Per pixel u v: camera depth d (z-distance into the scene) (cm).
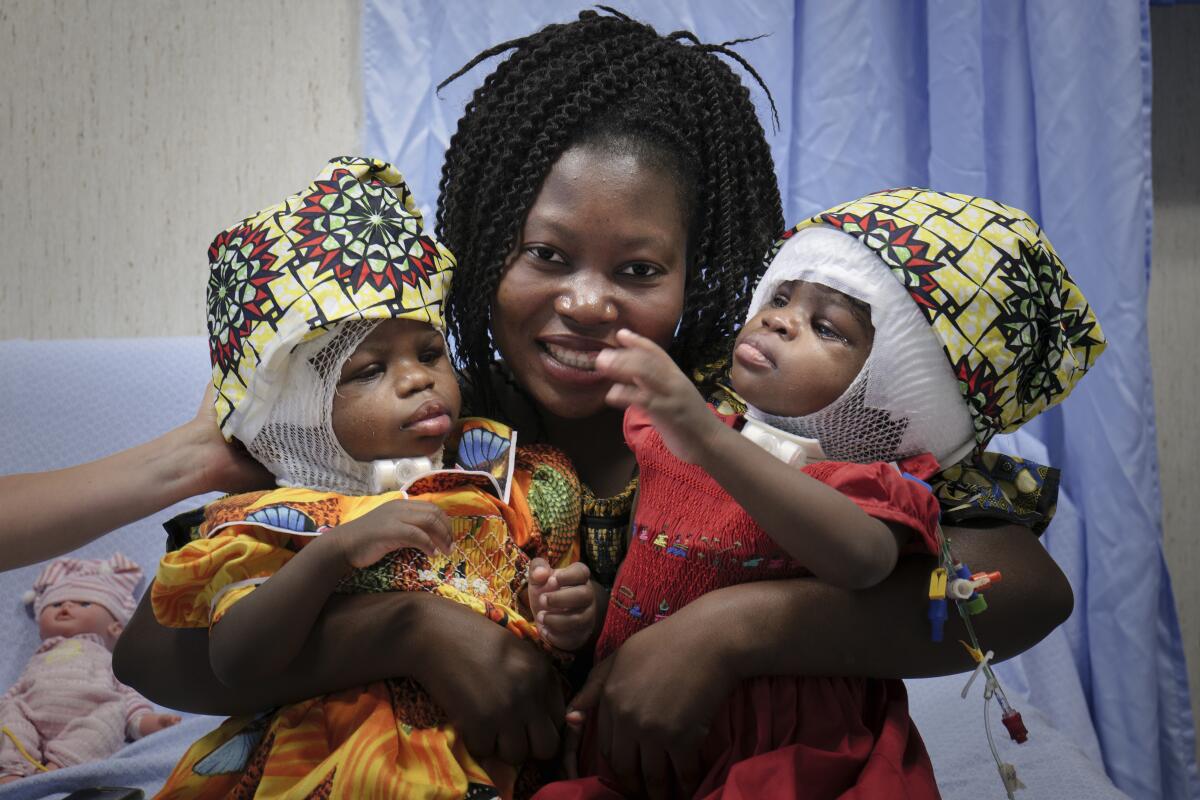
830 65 185
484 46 184
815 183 186
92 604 152
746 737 86
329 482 93
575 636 85
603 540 99
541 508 96
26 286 197
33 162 195
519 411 108
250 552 85
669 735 82
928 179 188
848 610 85
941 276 88
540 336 95
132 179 197
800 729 86
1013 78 186
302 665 84
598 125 96
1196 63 200
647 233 93
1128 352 176
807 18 186
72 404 160
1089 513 180
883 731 86
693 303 104
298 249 91
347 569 80
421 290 91
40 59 194
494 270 97
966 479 95
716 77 104
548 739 85
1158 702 181
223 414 93
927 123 188
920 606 85
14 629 154
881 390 89
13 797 120
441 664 83
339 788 79
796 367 89
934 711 138
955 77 181
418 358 93
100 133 196
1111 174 176
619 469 105
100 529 95
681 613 85
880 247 89
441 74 186
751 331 93
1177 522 208
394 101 186
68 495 95
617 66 98
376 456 92
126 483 96
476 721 83
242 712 89
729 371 105
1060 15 179
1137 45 176
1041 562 91
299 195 96
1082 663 183
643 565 91
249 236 93
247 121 198
